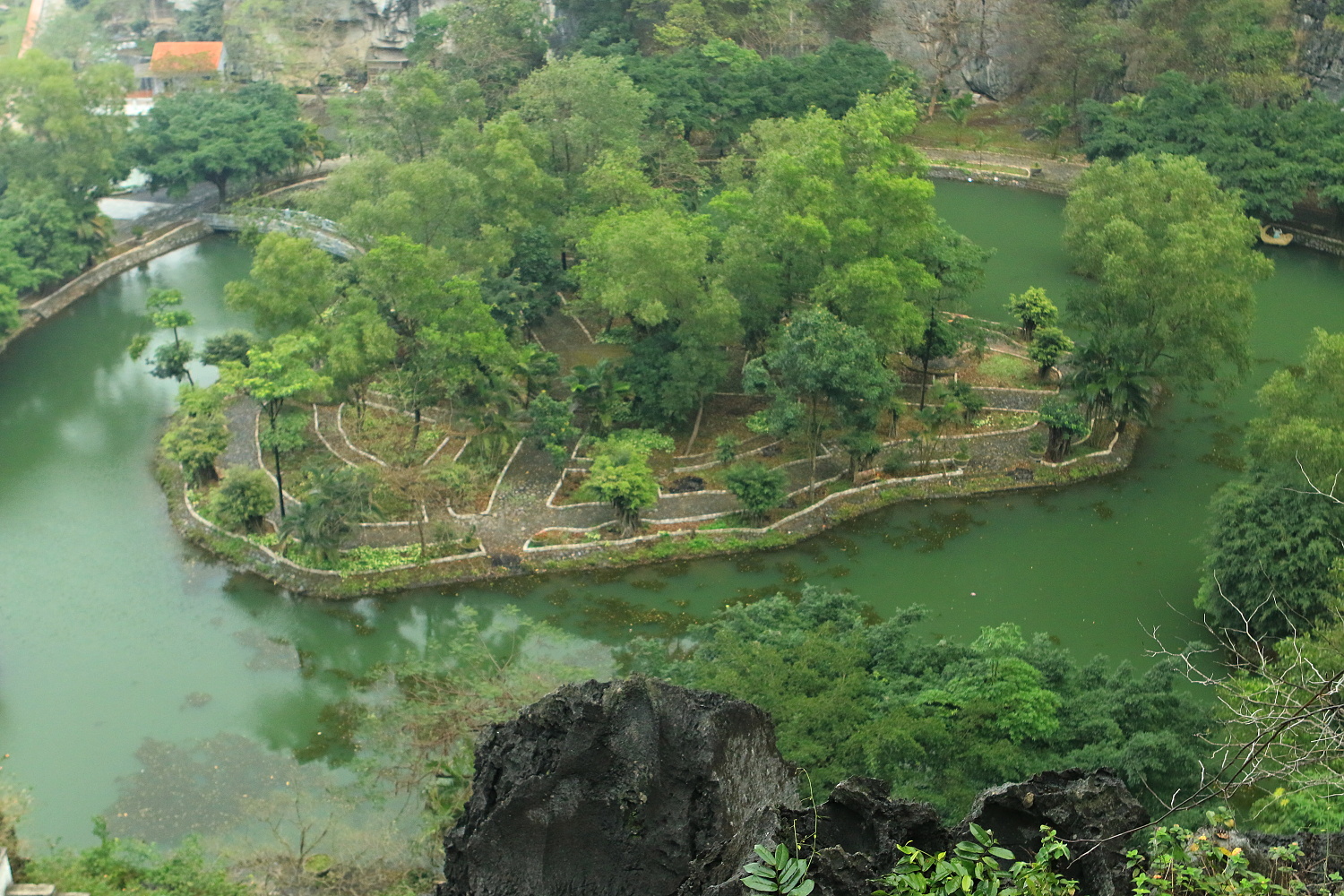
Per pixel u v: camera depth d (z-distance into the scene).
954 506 69.38
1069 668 42.72
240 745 52.69
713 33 126.06
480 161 86.56
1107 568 64.44
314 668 57.81
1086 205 86.31
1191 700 40.72
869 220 72.38
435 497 68.06
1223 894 16.28
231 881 40.78
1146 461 73.81
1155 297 71.56
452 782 44.66
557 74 94.62
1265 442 57.72
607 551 64.69
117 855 38.78
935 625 60.12
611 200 84.56
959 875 15.24
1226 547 55.28
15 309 87.00
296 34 139.00
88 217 99.62
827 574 63.91
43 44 140.25
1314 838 17.91
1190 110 107.94
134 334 92.06
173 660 58.12
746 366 71.06
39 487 72.19
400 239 70.69
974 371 82.75
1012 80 133.12
